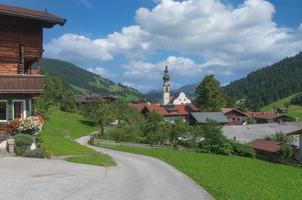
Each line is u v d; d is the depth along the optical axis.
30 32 34.66
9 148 28.56
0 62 33.34
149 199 18.88
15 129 30.53
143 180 24.77
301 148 60.19
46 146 37.69
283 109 194.25
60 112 114.12
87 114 105.06
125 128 77.12
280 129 90.06
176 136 67.44
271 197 22.91
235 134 81.88
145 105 135.62
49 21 34.09
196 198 20.02
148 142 70.19
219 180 27.75
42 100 74.44
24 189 17.84
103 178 23.41
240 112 141.38
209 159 47.59
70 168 25.88
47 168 24.69
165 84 180.75
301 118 163.50
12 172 22.02
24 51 34.34
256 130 87.00
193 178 27.59
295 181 34.69
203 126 66.62
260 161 54.19
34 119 31.14
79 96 150.38
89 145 66.56
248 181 29.73
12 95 32.84
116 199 18.05
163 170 32.22
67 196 17.39
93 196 18.00
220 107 139.12
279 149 63.50
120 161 38.22
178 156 48.72
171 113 135.75
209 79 139.25
